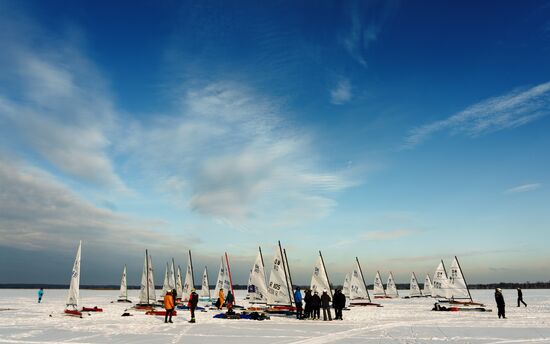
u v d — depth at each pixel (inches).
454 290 1546.5
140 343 660.7
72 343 663.1
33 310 1470.2
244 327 880.3
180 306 1545.3
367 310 1466.5
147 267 1622.8
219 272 1734.7
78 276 1238.3
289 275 1194.0
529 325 895.7
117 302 2206.0
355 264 1859.0
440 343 644.1
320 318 1093.1
